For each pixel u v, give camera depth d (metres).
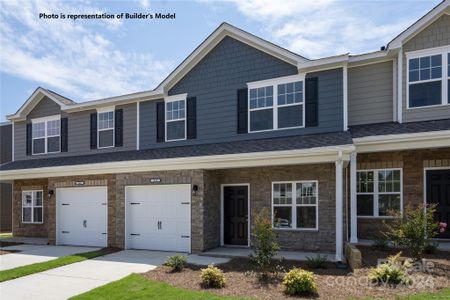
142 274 8.41
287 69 12.05
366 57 11.76
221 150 11.64
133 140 14.79
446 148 10.92
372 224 11.64
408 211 8.28
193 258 10.20
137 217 12.56
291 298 6.30
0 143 23.16
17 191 17.67
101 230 13.45
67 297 6.93
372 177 11.83
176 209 11.95
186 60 13.45
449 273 7.26
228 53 13.02
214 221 11.93
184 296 6.50
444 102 10.63
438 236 10.87
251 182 11.95
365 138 10.34
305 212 11.21
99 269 9.26
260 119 12.34
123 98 14.84
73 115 16.44
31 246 13.77
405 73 11.13
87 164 13.13
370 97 11.88
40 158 17.08
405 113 11.05
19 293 7.25
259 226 8.33
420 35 11.04
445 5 10.51
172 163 11.61
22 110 17.48
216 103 13.09
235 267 8.87
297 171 11.33
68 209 14.20
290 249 11.15
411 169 11.30
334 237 10.66
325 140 10.32
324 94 11.48
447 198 10.88
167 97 14.07
